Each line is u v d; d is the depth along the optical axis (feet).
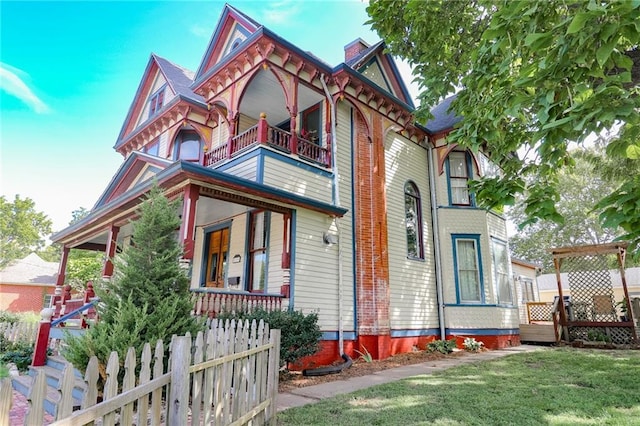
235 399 10.91
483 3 16.61
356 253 32.27
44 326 25.52
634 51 15.02
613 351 34.14
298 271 27.63
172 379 8.25
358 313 30.94
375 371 25.34
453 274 39.75
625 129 12.75
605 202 11.70
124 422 6.58
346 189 33.32
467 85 18.93
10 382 4.61
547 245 107.34
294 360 22.67
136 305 15.31
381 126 36.70
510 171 17.83
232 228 35.27
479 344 36.24
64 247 40.34
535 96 12.61
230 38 38.83
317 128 34.99
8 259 130.72
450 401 16.60
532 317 61.21
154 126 46.29
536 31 12.48
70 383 5.50
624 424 13.32
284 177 28.84
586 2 10.72
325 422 13.93
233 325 12.93
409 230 38.83
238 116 35.53
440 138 43.09
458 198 42.60
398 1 23.15
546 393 17.95
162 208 17.30
